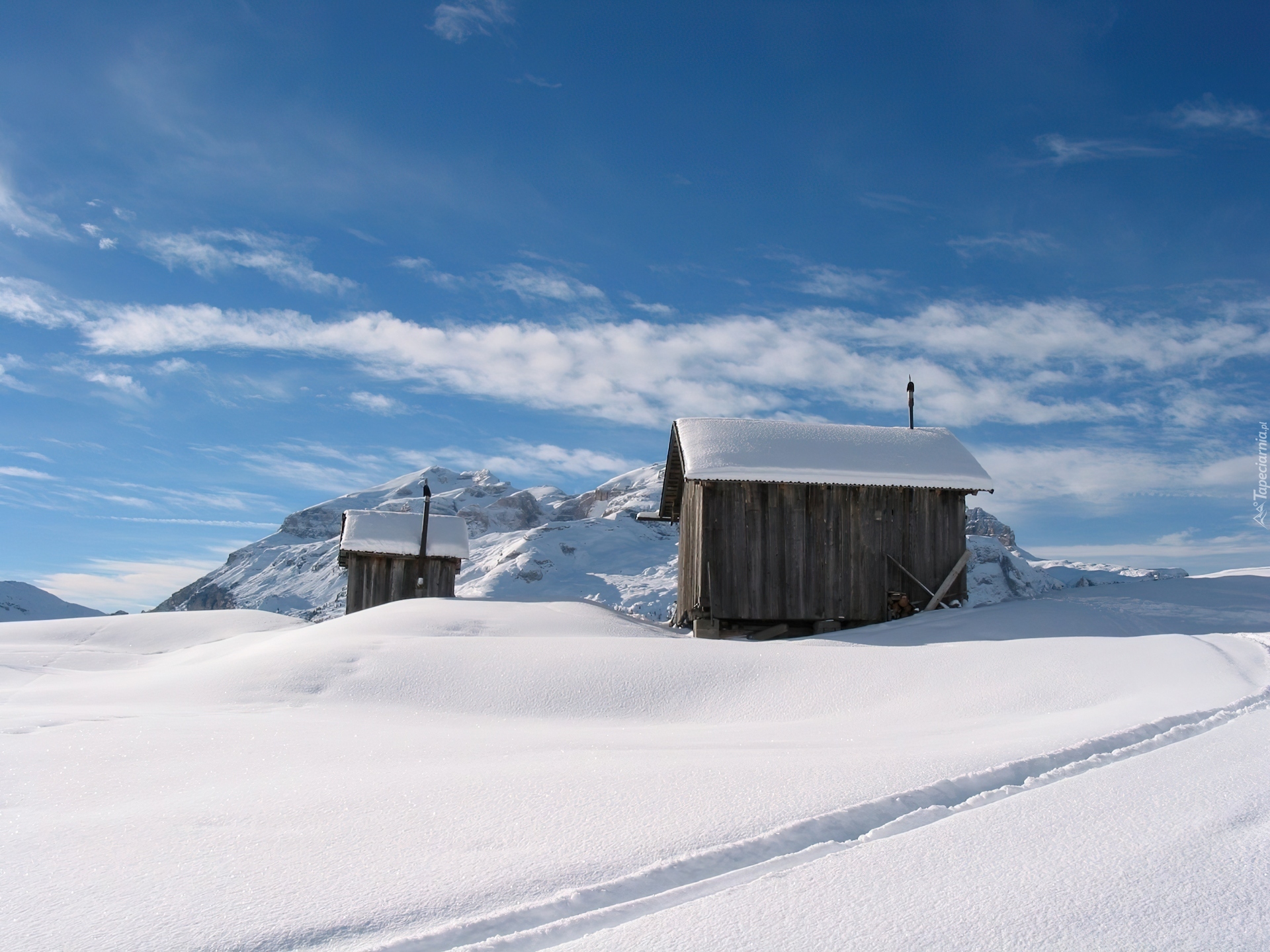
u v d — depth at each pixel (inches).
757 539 771.4
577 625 759.1
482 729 363.9
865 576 778.2
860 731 313.7
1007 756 216.1
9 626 982.4
